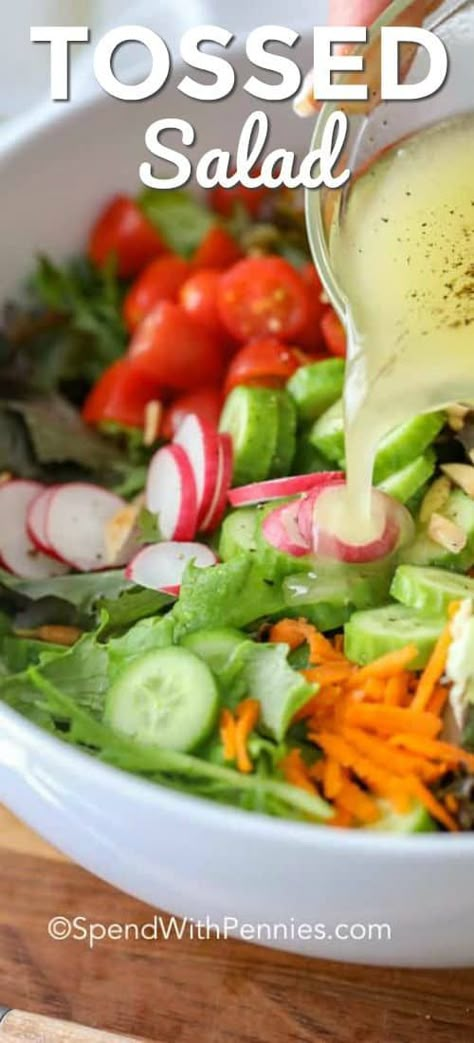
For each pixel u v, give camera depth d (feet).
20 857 1.78
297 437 2.03
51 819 1.61
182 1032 1.64
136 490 2.10
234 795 1.65
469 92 1.86
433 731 1.65
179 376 2.20
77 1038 1.61
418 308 1.81
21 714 1.69
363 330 1.81
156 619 1.81
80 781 1.53
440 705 1.67
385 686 1.69
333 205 1.82
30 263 2.28
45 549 2.07
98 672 1.79
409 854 1.46
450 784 1.63
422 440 1.89
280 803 1.63
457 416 1.90
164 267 2.29
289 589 1.82
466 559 1.85
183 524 1.98
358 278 1.82
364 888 1.49
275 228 2.34
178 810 1.49
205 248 2.31
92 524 2.07
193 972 1.68
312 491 1.87
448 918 1.51
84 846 1.62
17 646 1.88
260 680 1.69
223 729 1.66
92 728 1.66
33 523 2.08
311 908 1.53
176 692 1.68
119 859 1.59
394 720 1.66
